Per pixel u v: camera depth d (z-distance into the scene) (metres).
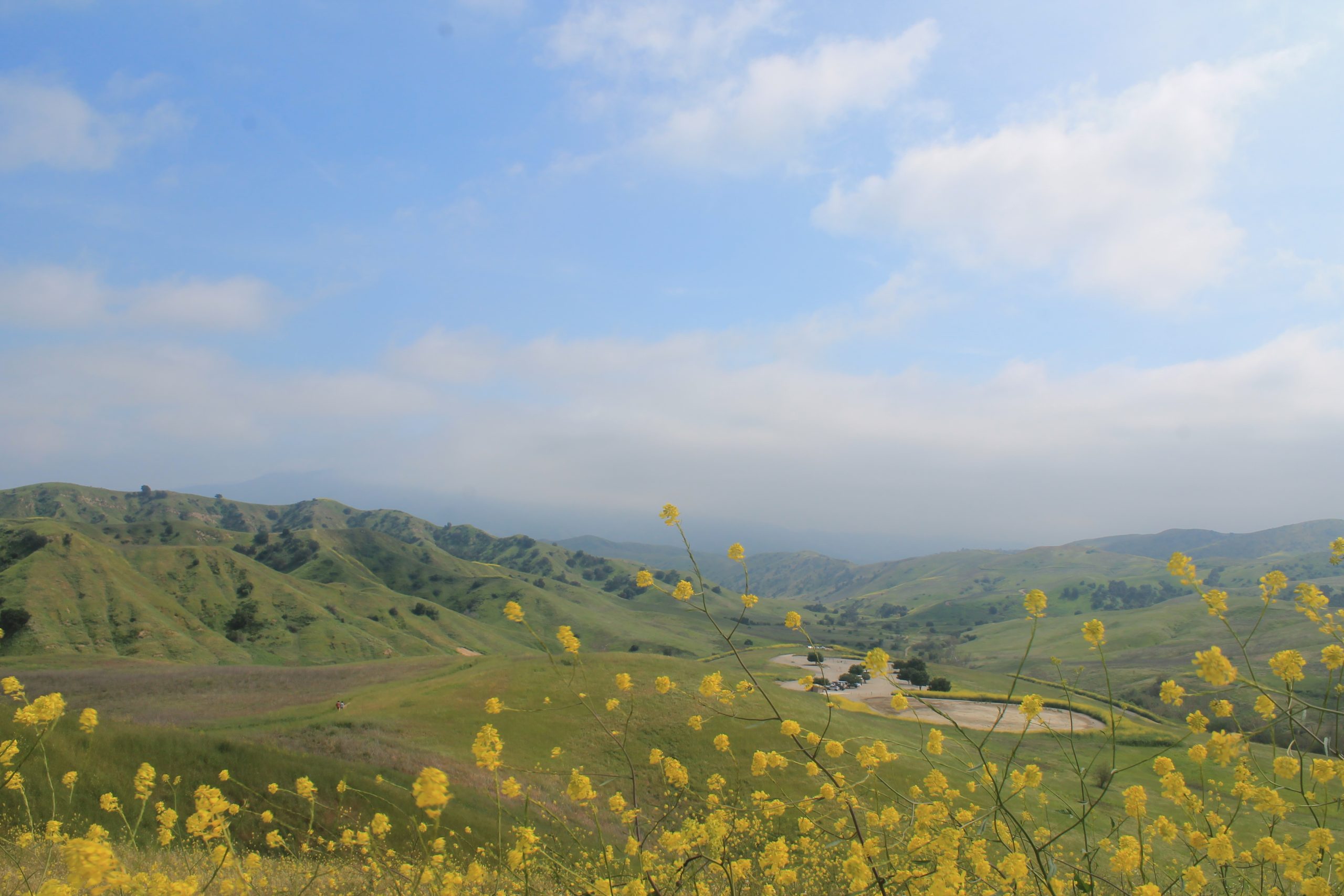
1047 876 4.42
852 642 156.12
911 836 5.14
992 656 137.12
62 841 6.22
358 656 123.94
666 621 194.00
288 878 7.55
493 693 41.75
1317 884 4.29
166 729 20.50
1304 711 4.54
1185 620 133.75
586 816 10.28
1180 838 5.24
